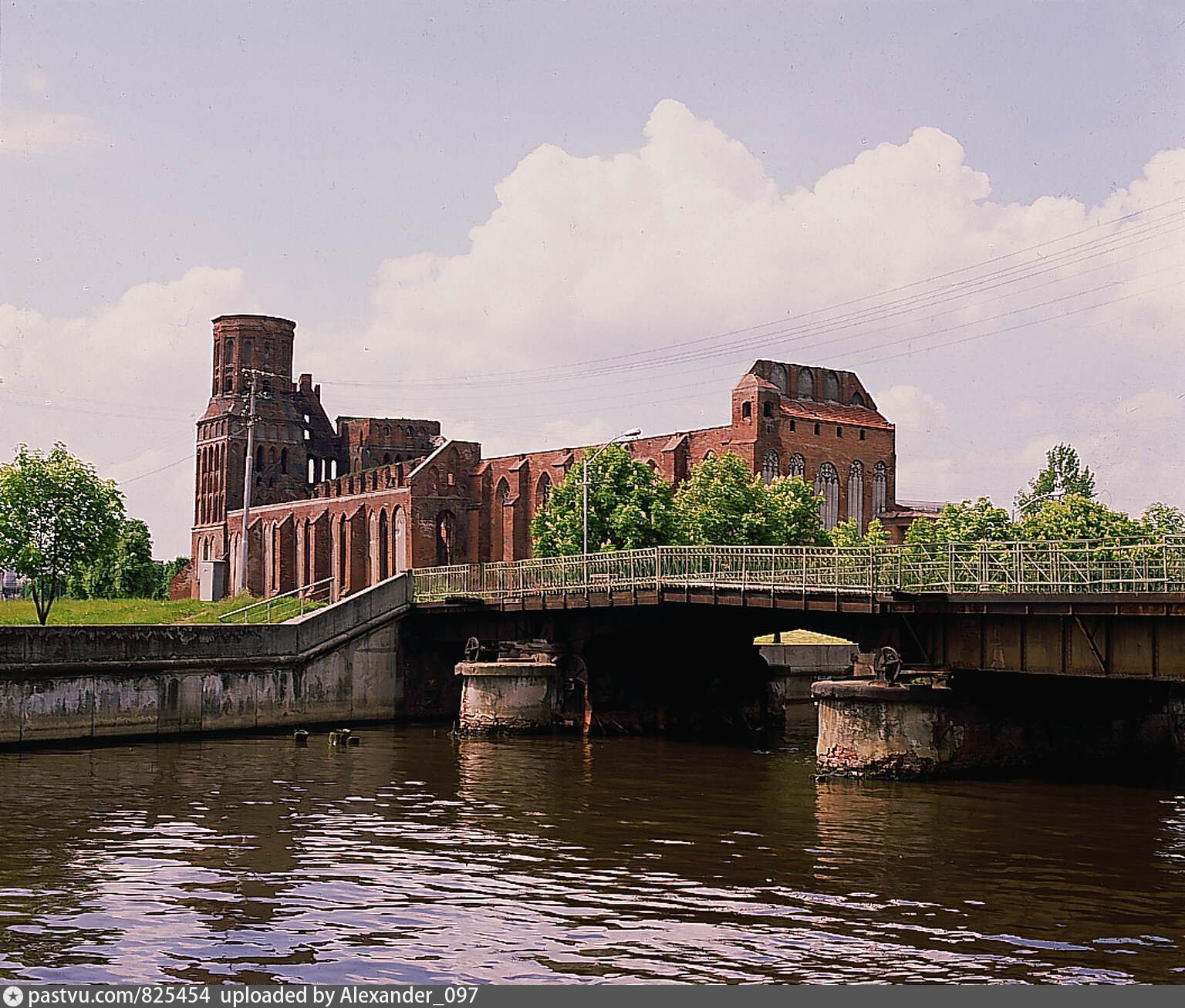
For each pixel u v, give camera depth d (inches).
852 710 1526.8
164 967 747.4
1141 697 1771.7
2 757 1711.4
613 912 884.6
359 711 2284.7
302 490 5802.2
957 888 960.9
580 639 2110.0
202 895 926.4
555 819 1256.2
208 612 2965.1
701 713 2284.7
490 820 1251.2
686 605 1862.7
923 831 1189.7
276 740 1982.0
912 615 1550.2
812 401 4574.3
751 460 4072.3
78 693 1876.2
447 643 2411.4
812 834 1174.3
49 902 901.8
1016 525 3319.4
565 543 2886.3
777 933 833.5
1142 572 1327.5
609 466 2935.5
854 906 906.1
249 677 2113.7
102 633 1909.4
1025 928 850.8
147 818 1240.2
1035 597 1364.4
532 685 2106.3
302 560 4835.1
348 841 1138.7
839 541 3855.8
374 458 6008.9
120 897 917.2
